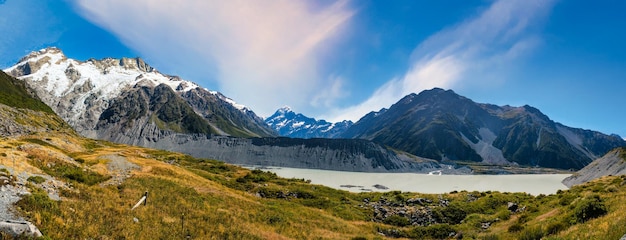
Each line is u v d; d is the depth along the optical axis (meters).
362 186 166.75
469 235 47.25
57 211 23.03
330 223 50.66
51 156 42.56
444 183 197.12
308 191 82.81
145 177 48.28
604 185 65.44
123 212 28.92
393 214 68.12
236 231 32.94
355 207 72.69
